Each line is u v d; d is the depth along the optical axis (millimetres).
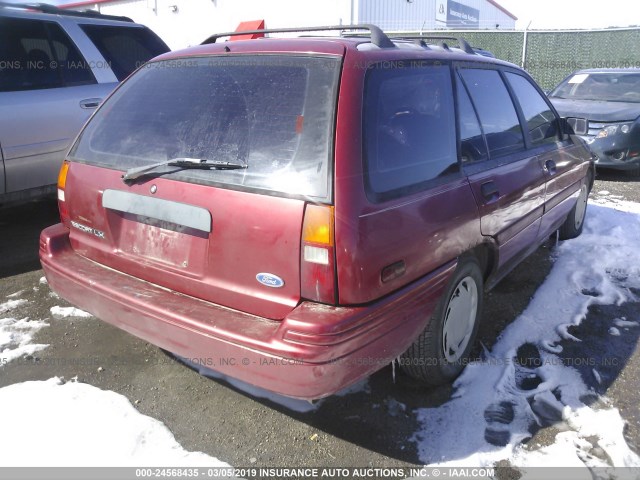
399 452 2467
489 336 3459
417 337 2547
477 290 3062
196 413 2701
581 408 2762
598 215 6027
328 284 2076
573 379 3008
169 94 2678
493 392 2873
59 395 2771
